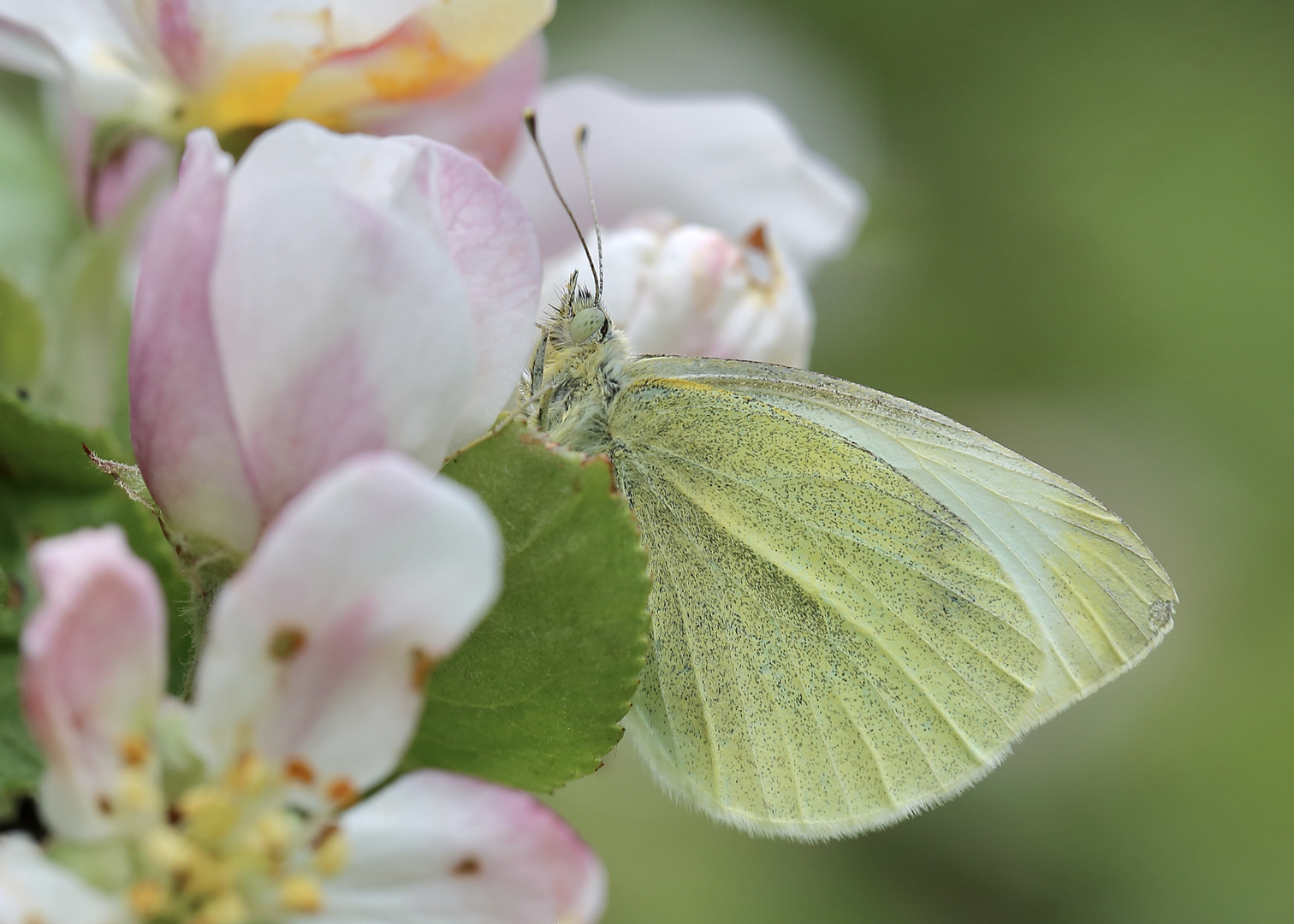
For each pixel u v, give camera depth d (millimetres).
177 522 138
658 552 167
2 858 125
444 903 134
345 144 139
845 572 170
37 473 141
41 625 109
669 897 202
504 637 140
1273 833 221
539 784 141
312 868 134
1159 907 219
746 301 160
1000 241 228
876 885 219
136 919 127
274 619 123
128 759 125
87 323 155
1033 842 224
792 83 219
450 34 150
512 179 168
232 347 136
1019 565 171
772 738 169
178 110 152
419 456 137
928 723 171
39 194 165
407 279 136
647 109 169
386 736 130
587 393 162
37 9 151
